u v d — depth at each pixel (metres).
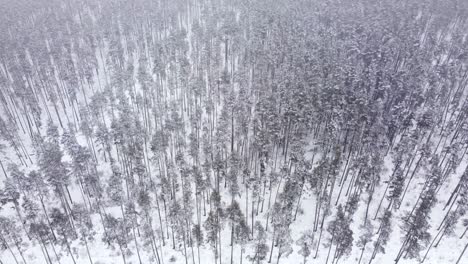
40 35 129.25
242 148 76.44
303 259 59.06
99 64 126.56
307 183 72.06
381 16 120.94
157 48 115.50
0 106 102.94
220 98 95.38
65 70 107.88
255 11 132.62
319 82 80.69
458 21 135.00
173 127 76.12
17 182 64.06
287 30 115.06
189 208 61.50
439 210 67.25
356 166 64.81
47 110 98.44
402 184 58.38
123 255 57.12
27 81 107.00
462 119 81.38
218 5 156.00
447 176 70.44
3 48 113.69
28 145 90.06
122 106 87.25
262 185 72.12
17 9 155.12
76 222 66.06
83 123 77.19
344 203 68.44
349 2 141.75
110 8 152.25
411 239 54.84
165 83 104.75
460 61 97.38
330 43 106.12
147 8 151.75
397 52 103.50
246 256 59.41
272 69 97.94
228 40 119.75
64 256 61.09
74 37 129.25
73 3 173.38
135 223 63.09
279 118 73.75
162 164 75.12
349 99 75.06
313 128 82.81
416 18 135.50
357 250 60.41
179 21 157.12
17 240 60.84
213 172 75.19
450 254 59.19
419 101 82.62
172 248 62.25
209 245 61.91
